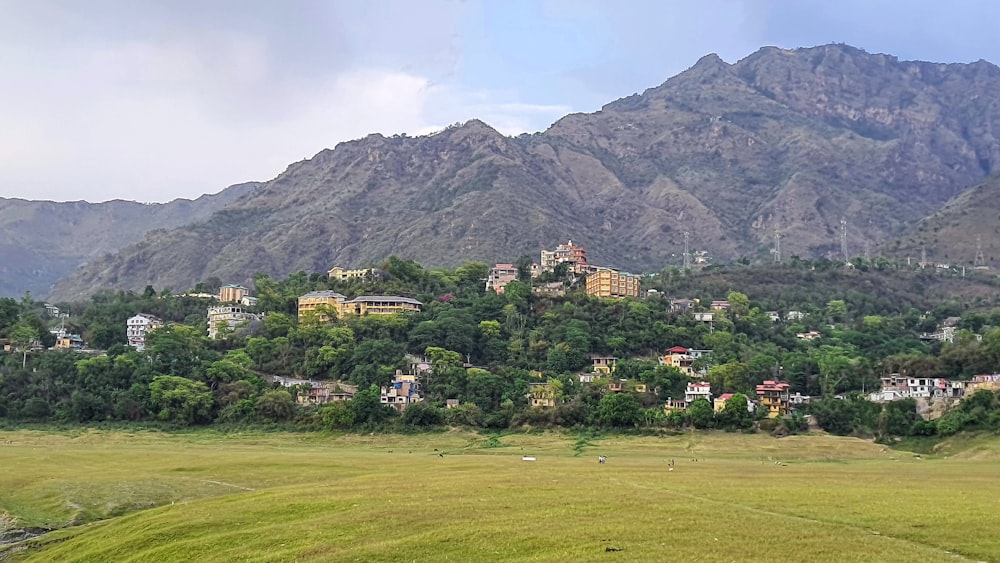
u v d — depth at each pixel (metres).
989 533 73.00
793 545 67.50
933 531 74.06
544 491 99.31
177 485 124.75
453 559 67.00
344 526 80.69
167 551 80.06
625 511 83.56
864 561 62.34
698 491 101.00
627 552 65.50
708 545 67.62
